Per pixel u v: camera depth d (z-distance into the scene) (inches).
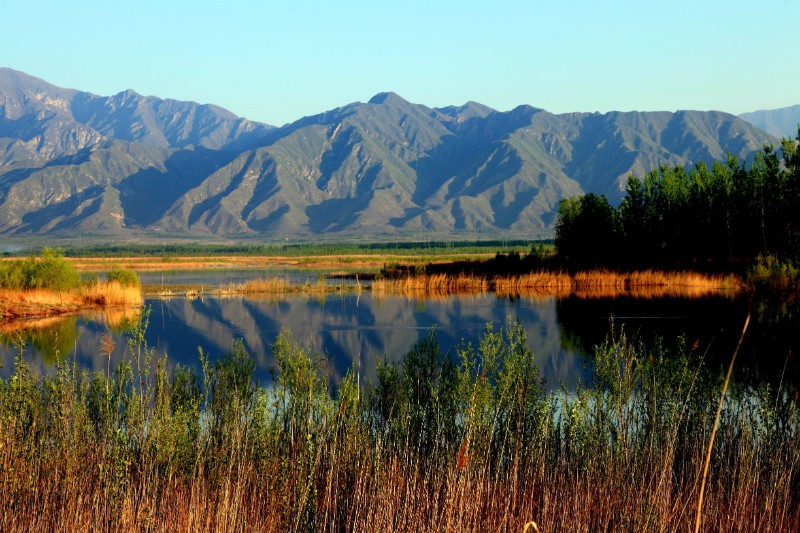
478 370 557.9
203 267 4653.1
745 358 790.5
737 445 482.0
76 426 465.7
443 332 1384.1
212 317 1684.3
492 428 435.8
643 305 1743.4
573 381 858.1
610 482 426.9
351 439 452.8
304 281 2903.5
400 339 1306.6
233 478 439.2
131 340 535.5
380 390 612.4
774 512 414.9
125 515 379.9
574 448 466.6
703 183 2465.6
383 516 380.8
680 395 517.0
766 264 1886.1
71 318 1628.9
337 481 412.2
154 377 567.5
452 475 385.4
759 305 1573.6
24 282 1850.4
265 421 497.7
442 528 372.5
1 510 404.2
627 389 506.6
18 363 508.7
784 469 437.7
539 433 466.9
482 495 408.5
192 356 1112.8
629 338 1202.6
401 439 470.3
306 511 402.0
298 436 474.9
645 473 433.4
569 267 2514.8
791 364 714.8
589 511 410.3
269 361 1051.9
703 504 410.0
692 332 1234.6
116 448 426.3
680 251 2448.3
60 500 416.2
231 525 384.5
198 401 532.1
